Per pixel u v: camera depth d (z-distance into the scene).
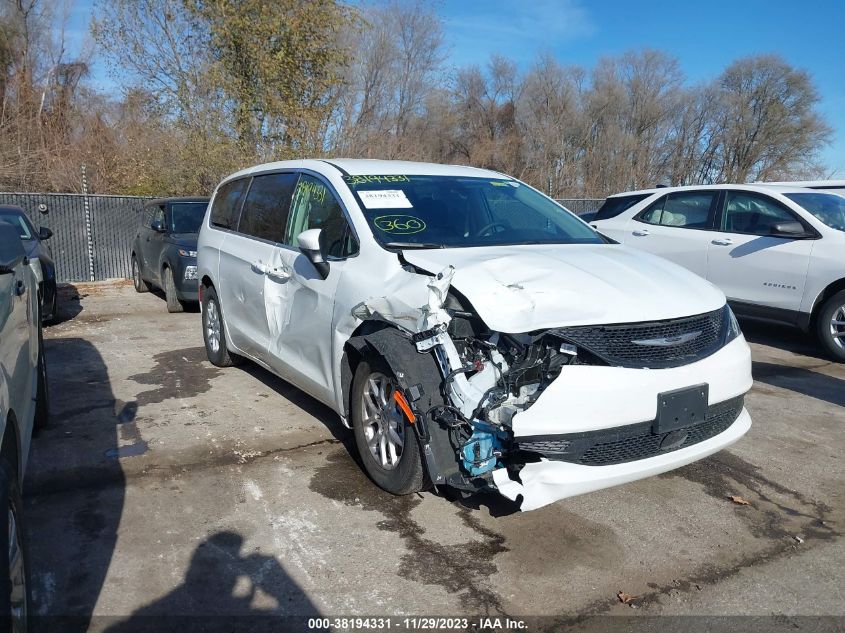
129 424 5.02
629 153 35.38
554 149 34.84
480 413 3.19
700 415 3.43
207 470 4.24
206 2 18.30
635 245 9.03
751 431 5.05
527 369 3.16
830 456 4.61
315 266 4.20
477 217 4.53
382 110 29.09
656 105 36.12
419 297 3.48
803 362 7.19
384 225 4.18
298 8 18.00
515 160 36.00
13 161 20.48
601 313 3.29
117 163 20.70
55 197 13.69
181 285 9.37
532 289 3.38
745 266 7.84
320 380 4.39
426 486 3.62
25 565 2.49
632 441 3.33
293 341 4.68
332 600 2.96
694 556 3.36
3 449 2.53
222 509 3.74
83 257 14.05
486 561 3.28
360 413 3.95
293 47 18.06
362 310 3.78
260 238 5.39
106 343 7.76
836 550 3.44
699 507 3.86
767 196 7.92
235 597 2.97
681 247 8.52
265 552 3.32
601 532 3.57
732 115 37.12
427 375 3.37
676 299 3.55
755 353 7.61
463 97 38.97
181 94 19.03
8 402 2.70
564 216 4.99
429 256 3.81
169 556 3.28
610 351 3.27
